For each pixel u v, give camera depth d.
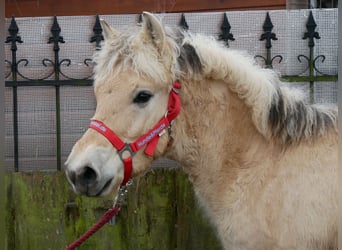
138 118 2.28
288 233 2.32
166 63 2.31
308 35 3.42
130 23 3.60
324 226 2.29
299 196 2.32
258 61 3.52
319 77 3.44
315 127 2.43
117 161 2.25
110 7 4.89
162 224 3.54
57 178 3.54
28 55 3.66
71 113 3.67
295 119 2.43
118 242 3.56
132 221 3.54
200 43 2.45
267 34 3.43
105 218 2.56
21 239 3.59
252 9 4.65
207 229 3.50
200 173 2.52
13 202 3.57
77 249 3.59
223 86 2.47
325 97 3.52
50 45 3.65
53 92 3.68
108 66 2.29
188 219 3.52
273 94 2.43
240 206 2.43
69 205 3.55
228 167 2.47
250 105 2.44
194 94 2.44
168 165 3.65
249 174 2.43
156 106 2.31
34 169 3.74
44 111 3.70
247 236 2.40
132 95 2.25
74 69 3.63
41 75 3.66
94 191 2.19
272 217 2.35
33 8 4.98
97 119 2.26
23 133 3.71
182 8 4.75
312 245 2.31
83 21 3.63
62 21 3.64
